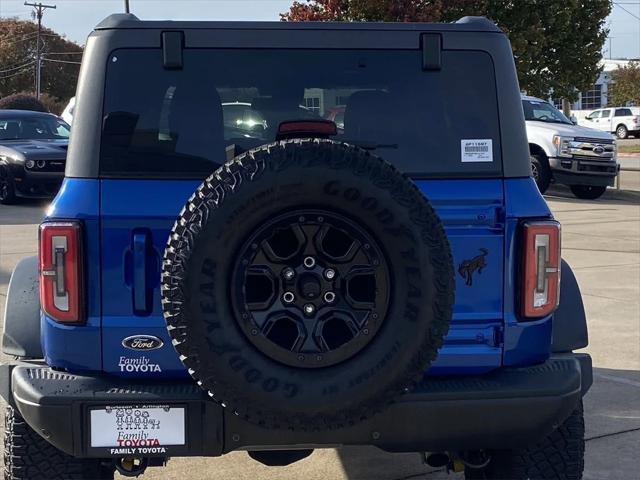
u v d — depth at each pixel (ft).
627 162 94.99
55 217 10.44
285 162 9.43
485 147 11.30
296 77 11.39
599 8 79.97
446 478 14.64
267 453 11.61
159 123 11.03
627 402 18.40
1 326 23.56
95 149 10.74
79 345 10.46
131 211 10.52
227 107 11.27
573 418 11.82
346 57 11.44
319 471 14.96
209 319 9.41
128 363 10.49
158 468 14.92
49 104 227.20
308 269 9.62
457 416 10.46
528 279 10.87
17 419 11.14
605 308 27.04
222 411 10.21
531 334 10.98
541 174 56.29
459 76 11.44
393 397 9.77
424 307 9.60
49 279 10.35
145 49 11.08
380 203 9.50
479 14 70.74
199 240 9.35
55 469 11.27
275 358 9.59
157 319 10.48
